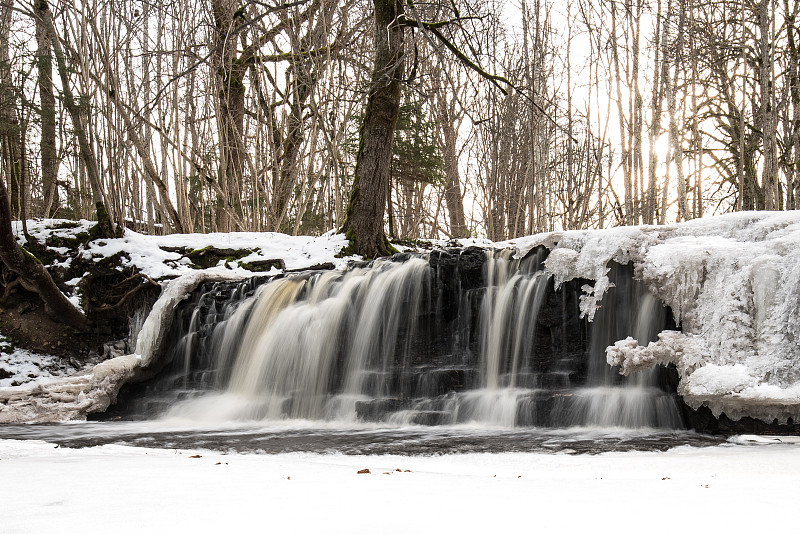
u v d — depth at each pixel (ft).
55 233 59.31
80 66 69.97
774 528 8.90
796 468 17.06
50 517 9.80
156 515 9.86
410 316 39.47
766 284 27.99
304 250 59.11
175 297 48.67
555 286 35.42
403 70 60.29
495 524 9.13
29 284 53.06
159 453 23.15
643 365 29.78
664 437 26.61
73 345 53.88
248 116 94.58
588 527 8.96
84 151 68.64
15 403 40.42
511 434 28.60
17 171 70.90
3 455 21.71
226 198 76.18
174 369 47.83
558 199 117.39
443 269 39.37
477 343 37.96
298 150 90.12
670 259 31.71
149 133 89.15
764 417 26.61
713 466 17.89
